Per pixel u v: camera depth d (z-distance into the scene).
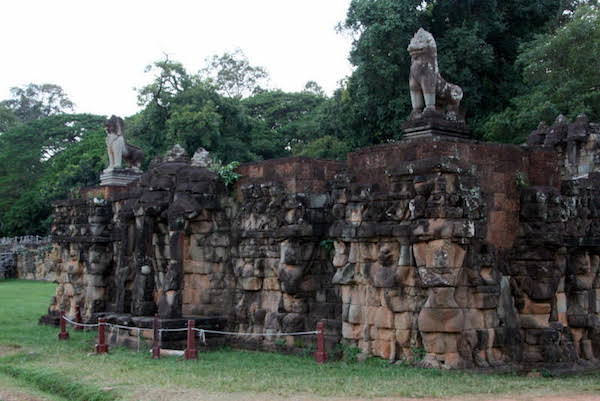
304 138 58.72
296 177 17.50
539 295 14.92
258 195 18.42
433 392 11.34
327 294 17.28
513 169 15.61
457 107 15.55
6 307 33.16
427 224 13.55
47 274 59.72
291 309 17.38
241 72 69.94
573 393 11.45
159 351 16.77
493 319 14.41
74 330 23.77
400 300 14.39
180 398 11.60
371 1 33.62
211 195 19.64
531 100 30.47
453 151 14.41
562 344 15.41
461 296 13.84
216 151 47.12
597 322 16.45
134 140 48.38
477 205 13.84
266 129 58.09
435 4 35.44
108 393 12.37
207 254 19.81
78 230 25.88
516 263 15.31
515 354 14.68
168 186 19.75
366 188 15.10
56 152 74.19
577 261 16.45
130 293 21.64
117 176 25.78
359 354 15.10
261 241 18.38
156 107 48.31
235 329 19.00
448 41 33.66
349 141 39.69
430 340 13.67
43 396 13.32
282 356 16.61
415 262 14.12
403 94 33.66
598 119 29.84
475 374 13.23
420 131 14.85
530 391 11.61
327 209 17.45
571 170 22.11
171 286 18.81
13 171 70.50
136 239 20.25
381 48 33.12
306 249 17.30
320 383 12.51
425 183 13.70
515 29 37.16
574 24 29.92
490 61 33.50
